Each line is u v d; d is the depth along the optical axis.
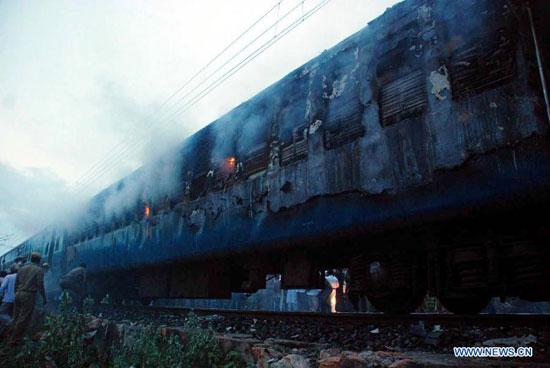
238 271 7.04
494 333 3.60
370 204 4.16
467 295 3.55
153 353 4.06
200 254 6.72
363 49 4.55
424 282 4.08
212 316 6.68
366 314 4.66
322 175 4.72
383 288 4.23
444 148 3.57
